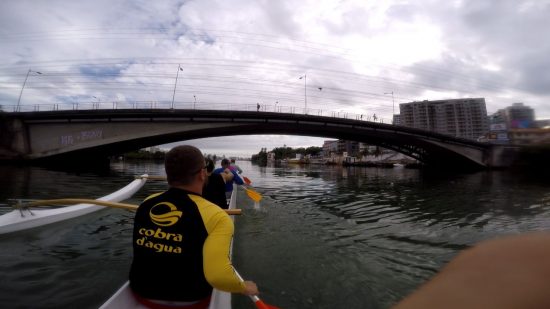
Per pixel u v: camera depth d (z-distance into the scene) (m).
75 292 4.21
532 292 0.43
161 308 2.65
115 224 7.54
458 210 11.34
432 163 59.91
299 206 11.67
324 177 30.47
